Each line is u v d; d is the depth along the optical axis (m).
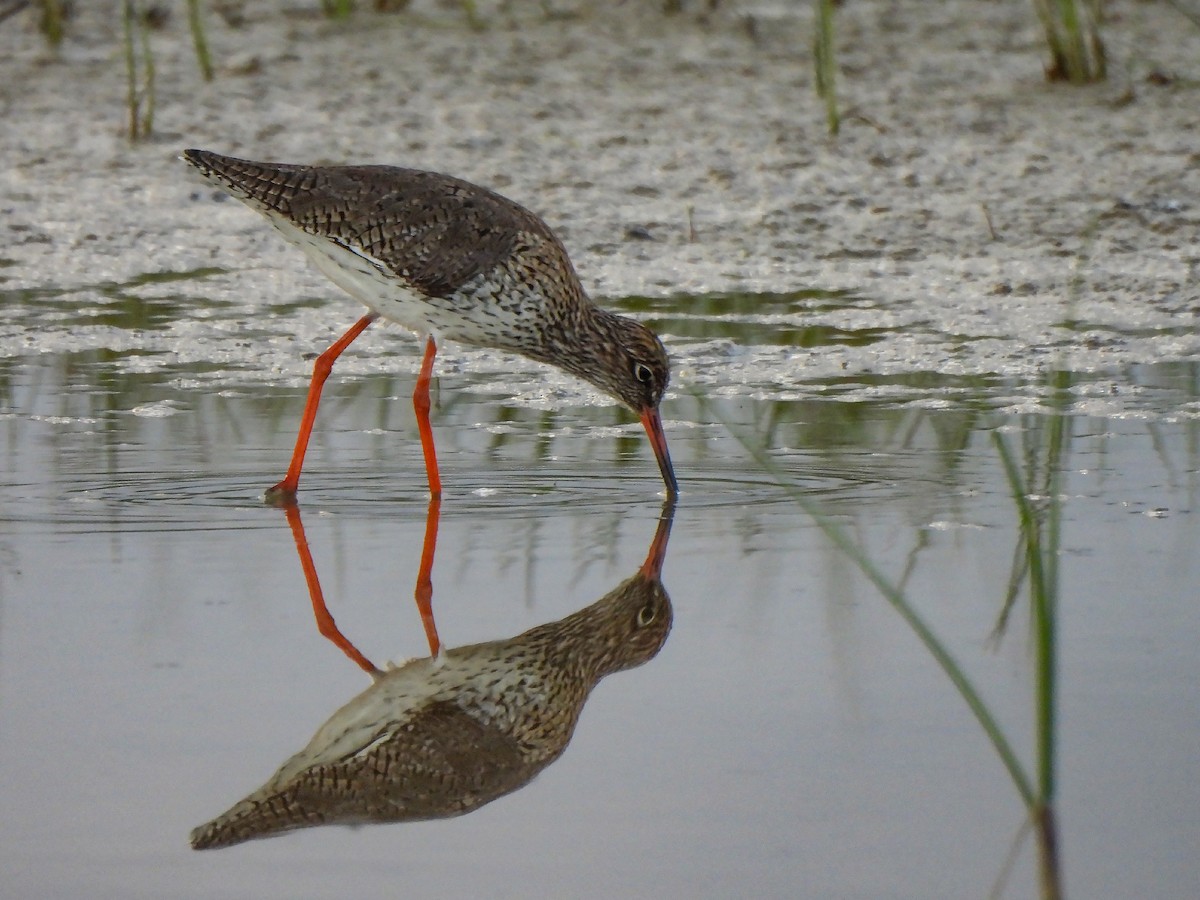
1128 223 16.38
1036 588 6.71
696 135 18.88
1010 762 6.36
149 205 17.42
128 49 18.41
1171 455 11.13
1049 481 10.63
